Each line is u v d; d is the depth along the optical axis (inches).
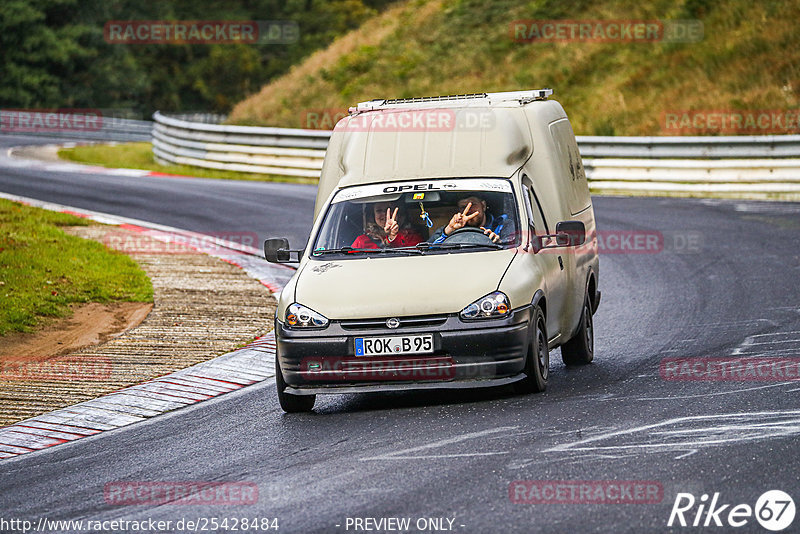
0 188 3415.4
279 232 2650.1
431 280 1106.1
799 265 2016.5
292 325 1099.9
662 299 1791.3
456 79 5073.8
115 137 6653.5
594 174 3395.7
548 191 1285.7
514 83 4849.9
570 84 4699.8
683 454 845.8
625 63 4675.2
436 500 765.3
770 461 813.2
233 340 1536.7
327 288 1122.0
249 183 3725.4
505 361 1071.6
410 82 5147.6
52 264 1959.9
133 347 1492.4
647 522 693.3
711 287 1863.9
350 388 1085.8
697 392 1093.1
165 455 981.2
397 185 1243.8
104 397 1230.9
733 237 2389.3
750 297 1740.9
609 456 853.8
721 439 887.7
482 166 1246.3
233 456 959.0
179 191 3452.3
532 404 1078.4
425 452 907.4
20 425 1121.4
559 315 1228.5
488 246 1164.5
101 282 1899.6
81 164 4456.2
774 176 3112.7
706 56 4360.2
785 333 1424.7
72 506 829.8
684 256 2208.4
